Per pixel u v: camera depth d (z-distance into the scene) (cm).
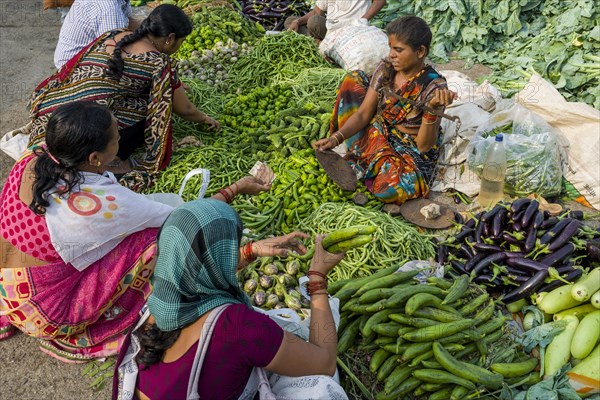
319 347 223
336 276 333
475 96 466
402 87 388
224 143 446
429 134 388
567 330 288
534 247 325
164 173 406
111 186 278
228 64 544
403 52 373
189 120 445
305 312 303
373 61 525
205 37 556
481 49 588
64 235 272
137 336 212
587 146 410
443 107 381
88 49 396
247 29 593
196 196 391
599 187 405
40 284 279
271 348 204
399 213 397
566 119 417
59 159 267
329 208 378
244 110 474
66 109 267
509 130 424
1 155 465
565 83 493
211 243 201
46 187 263
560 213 382
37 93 410
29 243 274
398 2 628
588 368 268
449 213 391
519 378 275
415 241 353
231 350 200
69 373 305
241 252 270
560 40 515
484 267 326
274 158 430
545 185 404
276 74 530
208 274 203
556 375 270
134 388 212
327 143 405
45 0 615
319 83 502
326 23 576
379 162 407
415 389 267
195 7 609
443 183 425
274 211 383
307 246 357
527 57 534
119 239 288
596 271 298
